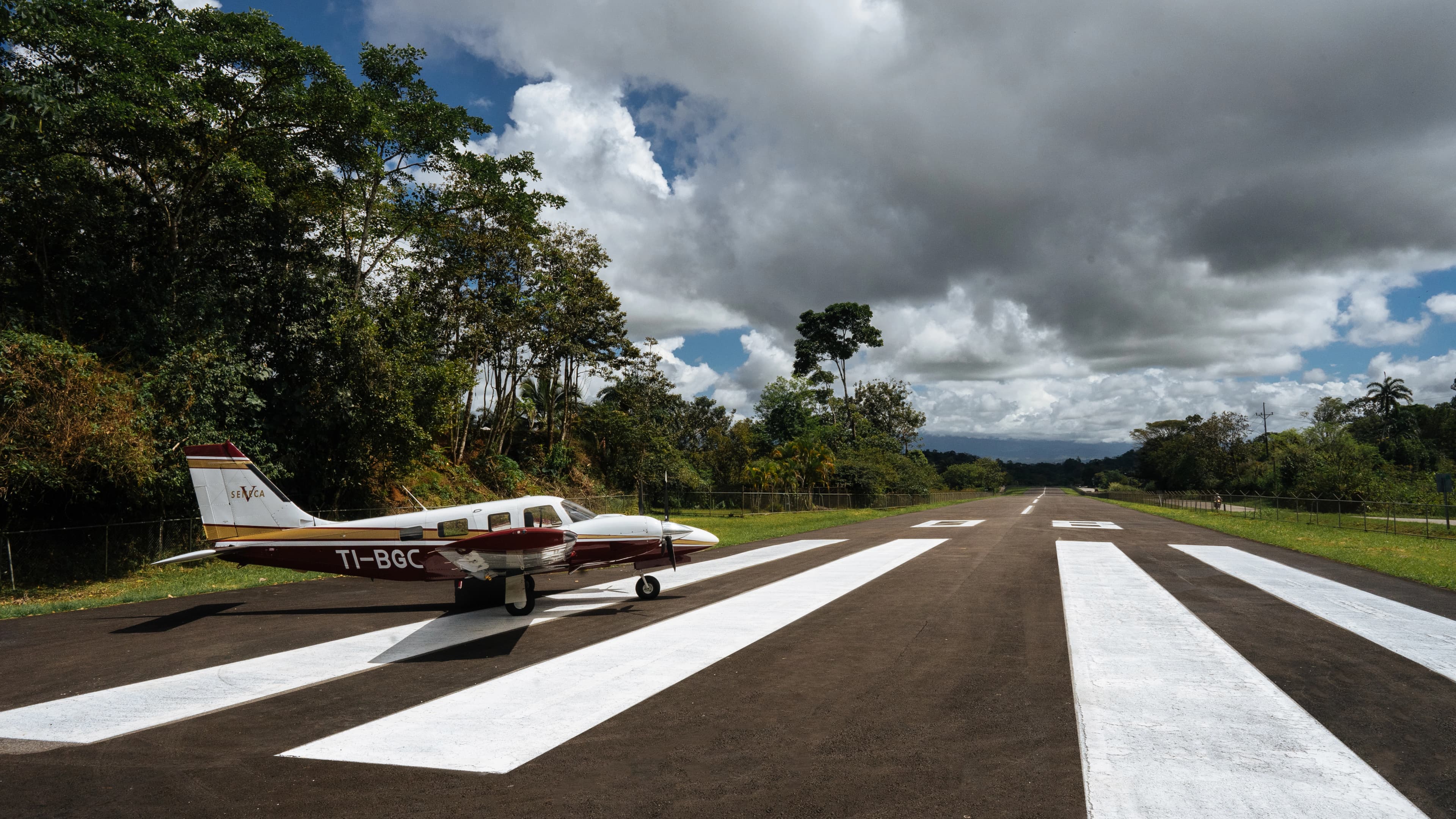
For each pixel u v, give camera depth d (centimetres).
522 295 3198
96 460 1290
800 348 8000
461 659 714
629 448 4412
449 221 2670
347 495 2033
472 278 3064
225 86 1606
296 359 1872
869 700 552
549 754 453
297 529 1013
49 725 523
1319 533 2341
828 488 5081
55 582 1341
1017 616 875
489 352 3139
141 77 1374
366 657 728
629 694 580
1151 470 11669
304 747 473
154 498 1513
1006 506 5466
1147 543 1861
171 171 1647
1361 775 406
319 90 1708
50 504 1391
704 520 3303
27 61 1323
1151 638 754
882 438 7688
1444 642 728
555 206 2700
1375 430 8481
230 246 1852
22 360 1265
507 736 488
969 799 378
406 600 1098
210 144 1636
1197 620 844
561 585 1208
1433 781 397
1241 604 943
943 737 471
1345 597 997
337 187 2000
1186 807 366
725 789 395
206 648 776
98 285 1523
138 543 1513
